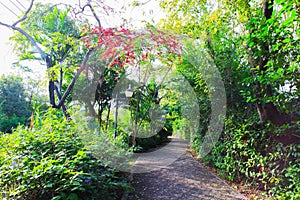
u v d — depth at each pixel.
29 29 4.75
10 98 10.15
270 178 2.88
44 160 2.13
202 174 4.25
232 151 3.78
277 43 2.44
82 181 1.99
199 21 4.50
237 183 3.67
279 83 2.59
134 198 3.00
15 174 2.02
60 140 2.75
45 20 4.93
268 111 2.94
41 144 2.64
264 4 2.72
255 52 2.69
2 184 2.03
